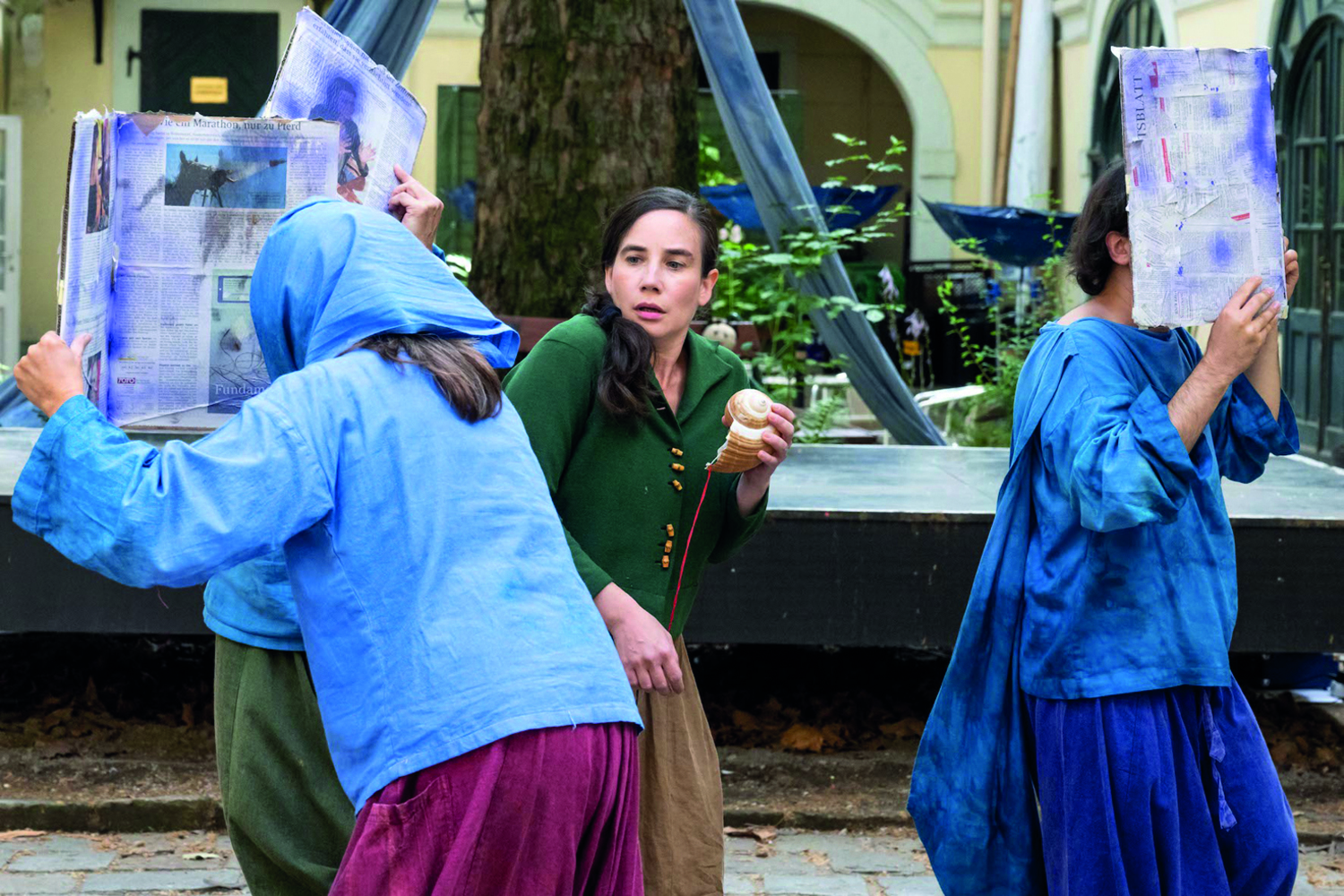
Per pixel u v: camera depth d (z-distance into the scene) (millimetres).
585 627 2633
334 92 3469
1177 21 15148
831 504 5672
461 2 18109
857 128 23547
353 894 2451
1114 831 3279
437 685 2484
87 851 4891
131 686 6445
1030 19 18094
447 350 2725
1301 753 5988
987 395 11453
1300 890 4750
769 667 7004
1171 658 3293
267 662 3174
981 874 3551
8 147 16578
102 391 3307
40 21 17750
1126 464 3117
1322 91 12805
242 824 3174
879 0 19344
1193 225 3201
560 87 7434
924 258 19594
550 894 2508
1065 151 18312
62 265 2936
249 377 3373
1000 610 3467
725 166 16156
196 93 18156
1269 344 3592
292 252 2814
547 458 3318
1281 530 5508
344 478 2568
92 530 2469
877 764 5746
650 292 3426
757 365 8539
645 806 3545
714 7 7547
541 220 7469
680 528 3488
